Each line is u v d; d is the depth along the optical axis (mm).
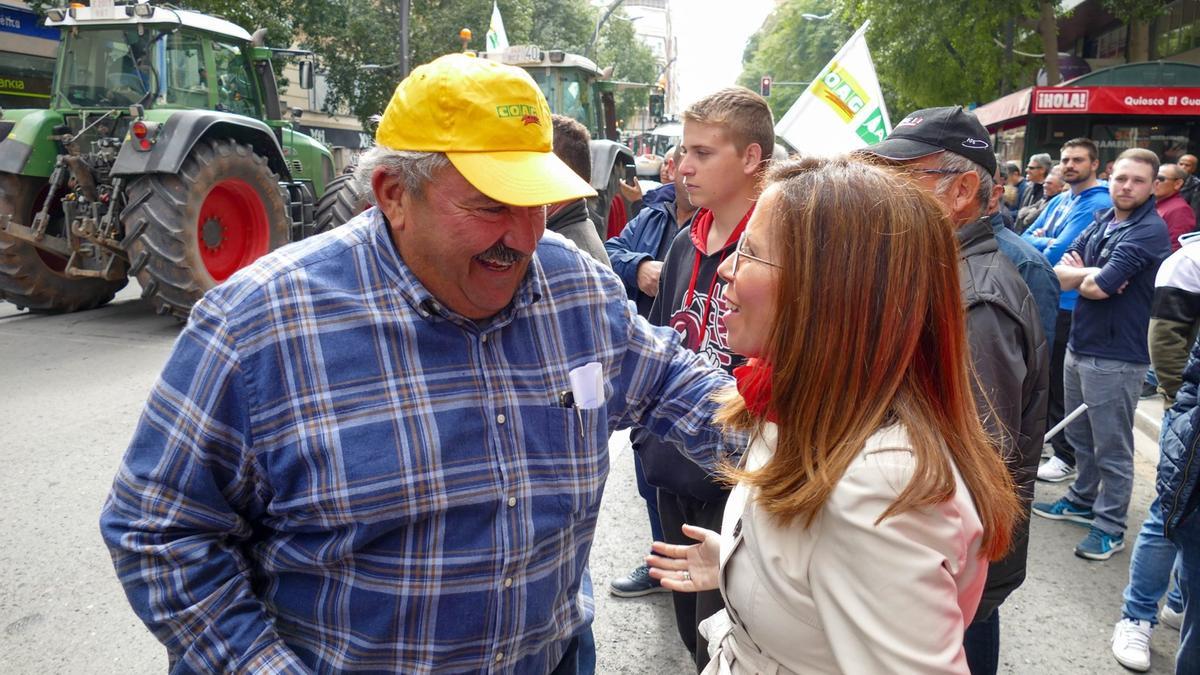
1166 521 2133
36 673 2598
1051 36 16766
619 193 8688
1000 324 1713
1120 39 22000
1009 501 1151
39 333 6945
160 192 6320
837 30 30922
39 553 3309
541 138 1181
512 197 1098
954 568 1030
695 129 2160
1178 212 5559
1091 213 4809
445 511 1187
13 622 2855
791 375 1112
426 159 1129
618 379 1496
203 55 7371
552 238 1430
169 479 1155
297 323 1153
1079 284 3461
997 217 2234
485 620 1228
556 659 1440
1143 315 3369
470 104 1115
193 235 6477
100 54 7070
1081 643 2854
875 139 3588
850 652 1026
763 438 1249
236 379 1145
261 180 7055
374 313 1183
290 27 16781
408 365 1189
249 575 1247
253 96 8094
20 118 6879
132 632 2822
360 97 19703
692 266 2297
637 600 3129
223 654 1164
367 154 1234
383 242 1213
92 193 6898
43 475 4043
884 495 1007
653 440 2066
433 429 1184
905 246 1071
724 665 1318
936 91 18203
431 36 19484
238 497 1211
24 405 5055
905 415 1056
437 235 1149
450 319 1214
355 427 1152
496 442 1229
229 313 1153
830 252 1084
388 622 1189
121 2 6996
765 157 2180
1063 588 3238
